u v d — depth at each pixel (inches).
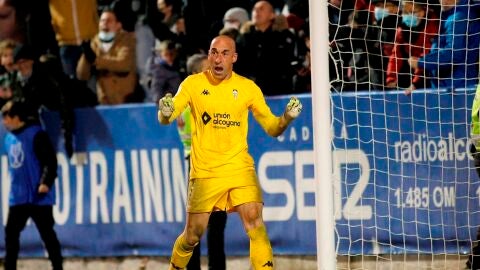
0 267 1386.6
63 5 1416.1
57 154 1370.6
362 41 1296.8
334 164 1236.5
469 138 1198.3
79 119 1362.0
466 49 1198.9
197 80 970.7
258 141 1293.1
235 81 972.6
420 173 1216.2
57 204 1369.3
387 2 1274.6
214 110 962.7
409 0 1266.0
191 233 983.6
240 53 1325.0
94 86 1409.9
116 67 1392.7
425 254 1213.7
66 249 1366.9
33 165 1332.4
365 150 1230.9
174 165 1326.3
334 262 960.9
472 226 1199.6
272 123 963.3
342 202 1232.2
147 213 1339.8
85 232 1360.7
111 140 1350.9
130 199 1347.2
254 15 1318.9
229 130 965.8
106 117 1353.3
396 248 1223.5
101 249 1357.0
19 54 1380.4
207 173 964.6
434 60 1226.0
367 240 1230.3
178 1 1362.0
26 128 1336.1
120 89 1400.1
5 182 1368.1
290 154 1280.8
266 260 952.3
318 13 960.3
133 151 1343.5
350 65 1299.2
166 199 1332.4
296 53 1322.6
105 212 1355.8
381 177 1227.9
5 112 1338.6
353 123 1232.8
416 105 1213.7
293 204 1282.0
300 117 1274.6
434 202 1211.9
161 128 1332.4
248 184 964.0
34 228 1373.0
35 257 1374.3
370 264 1229.1
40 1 1432.1
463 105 1201.4
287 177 1283.2
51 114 1371.8
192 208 973.2
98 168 1357.0
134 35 1396.4
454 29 1218.0
